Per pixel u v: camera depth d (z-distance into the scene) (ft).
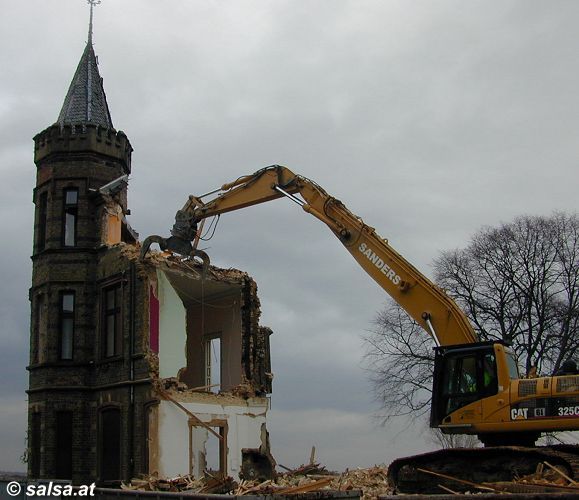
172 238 81.35
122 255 96.17
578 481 51.47
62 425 96.94
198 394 92.12
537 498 40.86
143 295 92.02
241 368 101.55
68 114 111.75
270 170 76.28
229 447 93.71
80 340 98.84
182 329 94.79
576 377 55.88
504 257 139.33
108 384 94.48
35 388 99.30
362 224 67.87
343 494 42.60
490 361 59.36
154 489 72.79
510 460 56.18
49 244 102.42
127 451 89.04
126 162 110.11
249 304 103.91
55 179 104.58
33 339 102.53
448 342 62.03
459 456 57.88
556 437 66.95
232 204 79.00
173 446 87.71
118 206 104.73
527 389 57.31
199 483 73.77
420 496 41.50
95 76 116.67
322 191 71.41
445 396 60.70
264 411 100.07
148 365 88.89
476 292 140.77
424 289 63.77
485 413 58.44
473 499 41.34
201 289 103.60
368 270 66.74
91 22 122.01
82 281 100.63
